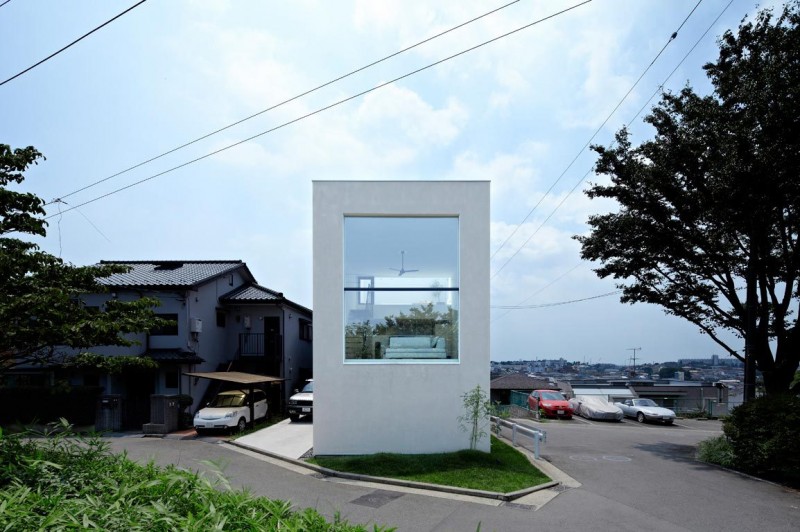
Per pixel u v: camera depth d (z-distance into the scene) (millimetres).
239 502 3719
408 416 10789
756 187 10750
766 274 13000
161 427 15461
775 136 10398
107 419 16344
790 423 9570
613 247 15266
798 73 10195
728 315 14289
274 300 21609
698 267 14266
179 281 19312
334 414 10766
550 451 12914
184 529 3021
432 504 7621
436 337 11289
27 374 16859
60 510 3160
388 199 11281
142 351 18250
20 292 7895
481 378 10922
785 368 12680
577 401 25156
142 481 3982
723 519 7082
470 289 11148
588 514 7219
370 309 11289
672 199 13281
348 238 11375
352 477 9148
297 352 25188
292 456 11188
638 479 9641
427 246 11461
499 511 7312
